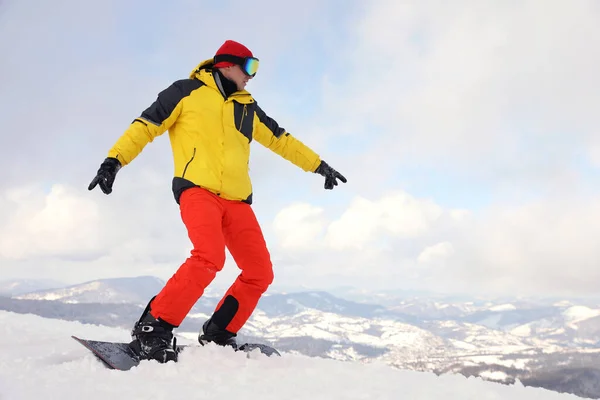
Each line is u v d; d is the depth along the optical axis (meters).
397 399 1.78
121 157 2.47
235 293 2.68
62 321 4.42
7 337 2.91
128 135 2.48
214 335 2.66
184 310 2.35
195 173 2.54
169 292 2.33
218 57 2.71
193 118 2.59
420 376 2.26
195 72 2.74
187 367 2.09
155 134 2.57
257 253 2.66
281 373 2.12
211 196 2.56
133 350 2.32
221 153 2.59
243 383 1.91
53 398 1.54
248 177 2.72
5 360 2.20
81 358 2.26
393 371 2.34
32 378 1.81
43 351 2.46
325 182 3.23
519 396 2.03
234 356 2.37
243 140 2.70
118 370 2.02
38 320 4.28
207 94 2.63
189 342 3.02
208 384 1.86
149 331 2.30
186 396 1.67
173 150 2.66
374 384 2.02
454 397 1.86
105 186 2.41
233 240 2.66
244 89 2.79
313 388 1.89
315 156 3.18
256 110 2.93
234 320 2.66
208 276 2.38
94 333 3.73
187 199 2.53
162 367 2.05
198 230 2.43
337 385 1.96
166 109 2.57
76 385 1.73
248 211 2.70
